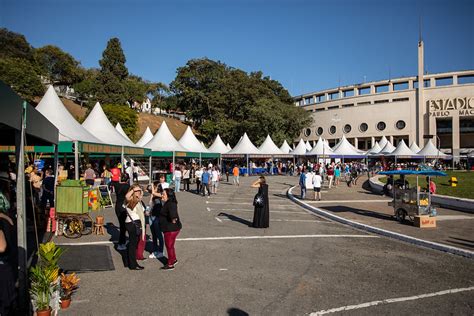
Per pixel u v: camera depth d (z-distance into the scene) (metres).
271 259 7.16
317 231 10.21
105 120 20.78
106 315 4.46
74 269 6.31
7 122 4.10
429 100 71.44
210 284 5.66
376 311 4.67
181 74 80.25
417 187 10.91
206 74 76.69
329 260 7.13
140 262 6.89
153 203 7.50
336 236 9.53
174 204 6.45
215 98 70.50
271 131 60.00
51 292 4.43
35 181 10.05
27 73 55.09
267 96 72.62
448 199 15.07
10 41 70.88
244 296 5.15
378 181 25.38
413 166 44.91
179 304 4.84
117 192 7.94
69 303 4.75
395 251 7.94
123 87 68.56
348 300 5.04
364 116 79.44
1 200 4.59
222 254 7.51
